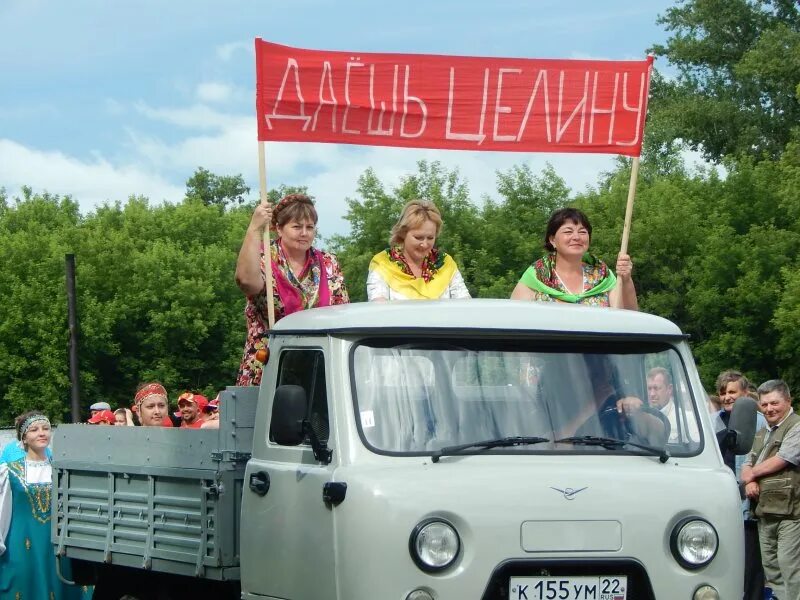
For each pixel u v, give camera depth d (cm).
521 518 672
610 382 741
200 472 806
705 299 5169
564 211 906
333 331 721
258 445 773
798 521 1129
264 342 895
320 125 920
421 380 714
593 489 687
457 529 667
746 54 6688
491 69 943
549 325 737
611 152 947
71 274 4469
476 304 755
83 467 941
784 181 5591
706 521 702
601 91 948
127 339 7431
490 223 5625
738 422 753
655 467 720
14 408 6862
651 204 5781
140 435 884
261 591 751
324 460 706
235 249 8044
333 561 683
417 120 938
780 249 5156
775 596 1159
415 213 888
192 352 7481
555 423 722
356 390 708
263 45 908
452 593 661
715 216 5534
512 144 947
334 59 923
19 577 1084
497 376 725
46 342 6962
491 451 704
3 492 1086
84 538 945
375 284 893
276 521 738
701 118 6881
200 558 802
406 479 671
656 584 690
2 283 7106
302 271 904
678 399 754
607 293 913
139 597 932
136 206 8419
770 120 6838
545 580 673
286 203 900
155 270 7388
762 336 5112
